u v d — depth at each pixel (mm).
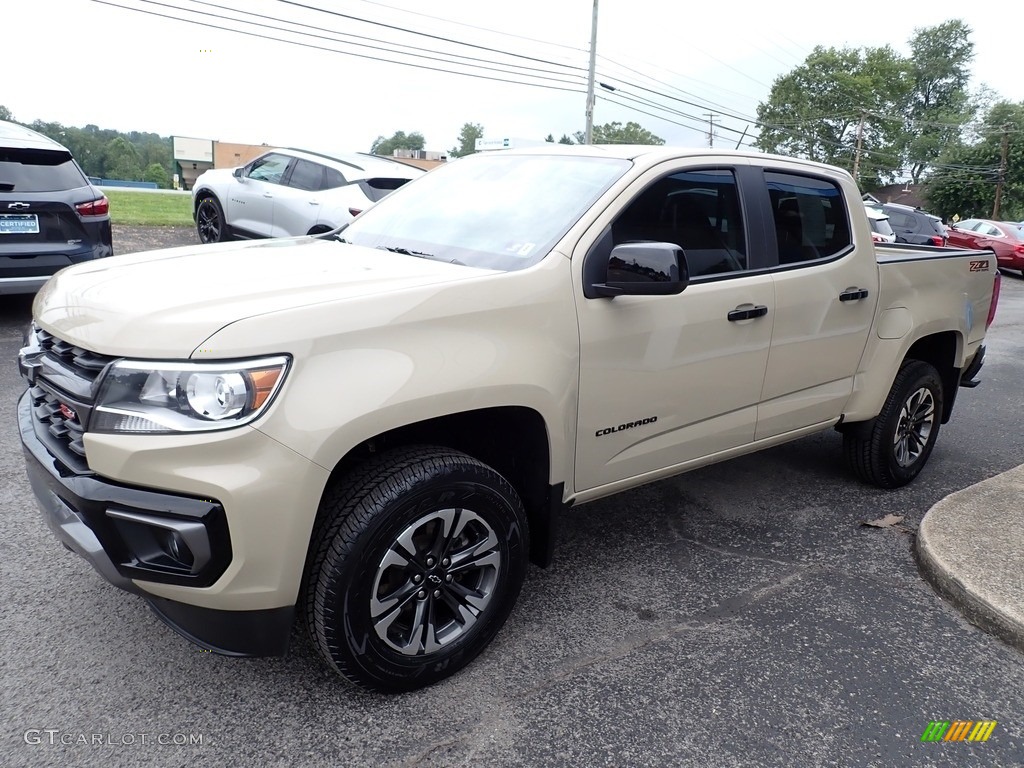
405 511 2316
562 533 3824
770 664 2807
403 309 2344
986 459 5402
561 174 3279
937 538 3680
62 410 2338
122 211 17031
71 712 2354
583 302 2789
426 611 2484
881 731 2484
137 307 2211
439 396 2334
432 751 2277
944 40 85000
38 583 3041
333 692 2510
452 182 3625
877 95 70438
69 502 2199
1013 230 23094
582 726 2420
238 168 10570
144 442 2023
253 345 2072
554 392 2668
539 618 3029
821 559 3686
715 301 3229
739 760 2316
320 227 4504
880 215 17109
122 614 2867
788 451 5277
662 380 3094
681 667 2758
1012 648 3012
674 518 4070
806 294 3652
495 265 2820
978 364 5113
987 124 62469
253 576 2121
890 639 3023
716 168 3408
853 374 4113
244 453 2047
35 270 6363
